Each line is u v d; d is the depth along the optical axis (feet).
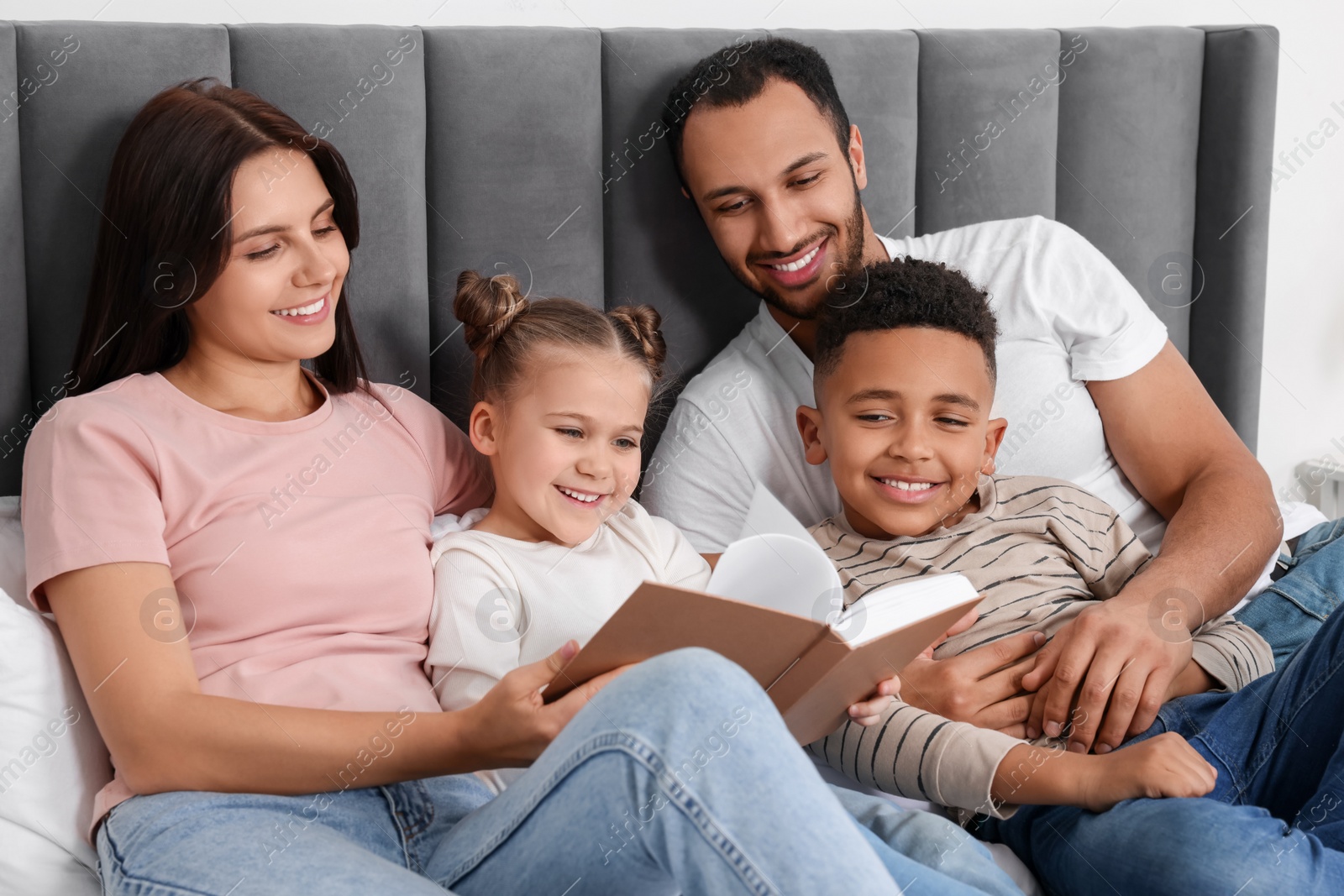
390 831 3.04
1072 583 4.07
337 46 4.28
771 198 4.47
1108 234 5.60
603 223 4.87
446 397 4.66
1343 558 4.39
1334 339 6.57
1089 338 4.69
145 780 2.87
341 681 3.35
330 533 3.54
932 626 3.17
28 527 3.21
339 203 3.93
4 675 3.07
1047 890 3.51
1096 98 5.45
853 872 2.31
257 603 3.37
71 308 4.04
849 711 3.42
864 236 4.78
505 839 2.64
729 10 5.43
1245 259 5.63
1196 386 4.71
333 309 3.80
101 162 3.99
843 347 4.15
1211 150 5.65
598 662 2.81
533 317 4.01
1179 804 3.12
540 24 5.15
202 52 4.10
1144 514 4.72
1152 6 6.04
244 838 2.66
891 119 5.14
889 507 4.11
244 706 2.90
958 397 4.00
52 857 3.05
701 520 4.56
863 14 5.65
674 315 4.98
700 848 2.35
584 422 3.84
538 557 3.84
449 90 4.49
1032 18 5.89
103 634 2.99
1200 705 3.69
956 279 4.23
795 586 3.50
